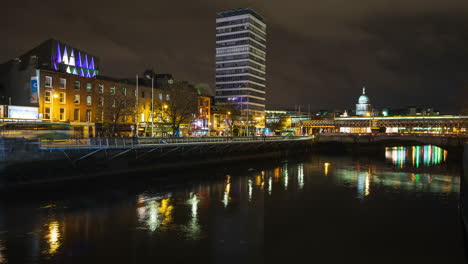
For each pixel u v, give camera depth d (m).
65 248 19.89
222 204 31.19
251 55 157.75
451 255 19.89
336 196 35.62
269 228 24.31
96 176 39.84
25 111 56.53
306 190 38.88
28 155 34.47
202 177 46.53
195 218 26.41
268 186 41.16
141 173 44.88
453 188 40.78
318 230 24.09
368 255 19.86
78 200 30.95
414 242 21.98
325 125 149.62
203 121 102.75
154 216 26.69
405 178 48.97
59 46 73.50
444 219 27.14
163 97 82.94
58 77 61.50
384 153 103.88
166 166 48.88
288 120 166.75
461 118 81.88
